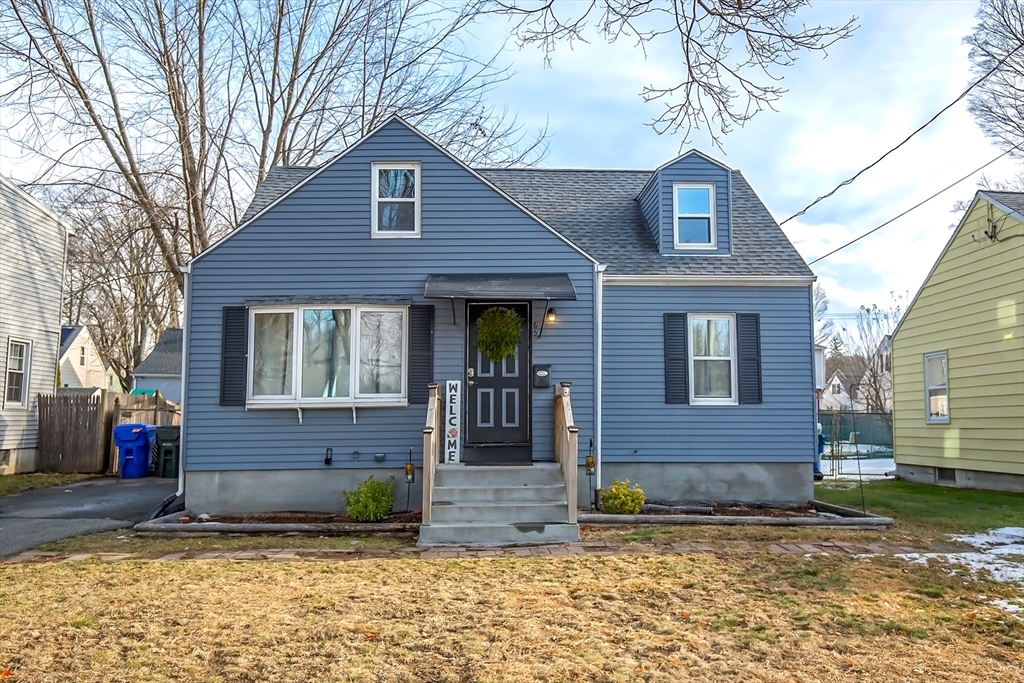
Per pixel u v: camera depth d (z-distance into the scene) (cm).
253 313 1155
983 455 1539
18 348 1791
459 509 967
